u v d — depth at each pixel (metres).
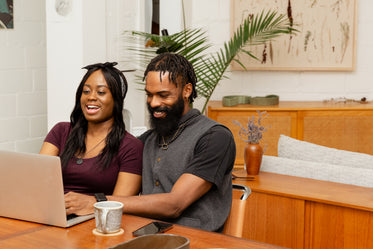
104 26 3.39
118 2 3.52
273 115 4.06
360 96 4.65
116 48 3.54
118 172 2.12
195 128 1.90
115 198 1.70
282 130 4.07
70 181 2.13
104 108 2.11
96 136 2.15
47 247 1.38
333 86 4.66
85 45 3.25
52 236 1.47
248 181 2.61
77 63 3.25
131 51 3.69
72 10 3.23
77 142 2.15
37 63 3.85
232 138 1.91
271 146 4.08
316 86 4.66
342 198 2.28
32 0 3.76
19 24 3.68
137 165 2.09
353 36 4.54
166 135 1.94
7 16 3.58
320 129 4.07
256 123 4.07
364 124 4.07
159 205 1.72
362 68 4.62
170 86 1.88
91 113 2.11
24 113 3.79
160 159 1.94
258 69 4.60
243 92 4.68
